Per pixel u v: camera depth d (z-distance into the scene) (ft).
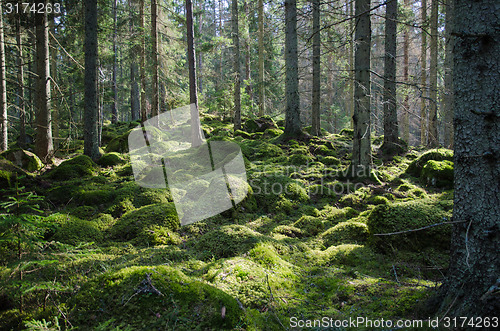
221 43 47.70
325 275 11.32
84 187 21.17
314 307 9.23
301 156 29.32
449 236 12.78
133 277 8.86
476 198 7.68
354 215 18.70
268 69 68.08
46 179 24.03
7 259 10.58
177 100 31.81
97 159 31.30
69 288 9.43
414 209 13.92
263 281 9.96
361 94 23.73
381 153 34.96
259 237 13.89
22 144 38.70
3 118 29.48
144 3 46.52
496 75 7.39
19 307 9.06
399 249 13.05
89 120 31.14
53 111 36.83
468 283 7.66
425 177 24.75
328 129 73.56
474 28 7.61
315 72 39.70
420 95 17.28
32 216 8.75
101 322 7.88
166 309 8.09
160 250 13.44
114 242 14.56
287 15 34.65
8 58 37.42
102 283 8.87
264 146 32.40
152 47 41.81
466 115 7.86
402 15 41.75
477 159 7.64
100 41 44.09
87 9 30.78
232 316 8.00
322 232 16.58
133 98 70.64
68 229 14.75
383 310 8.73
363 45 22.77
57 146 36.86
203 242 13.87
